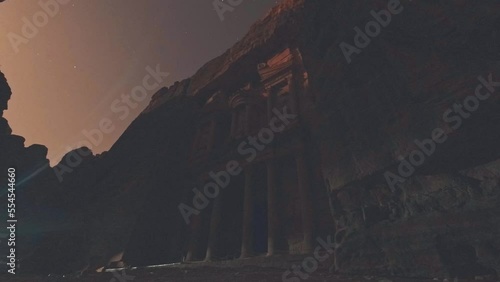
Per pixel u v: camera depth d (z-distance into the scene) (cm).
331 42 2009
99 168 4028
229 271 1541
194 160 3619
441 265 1096
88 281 1307
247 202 2758
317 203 2414
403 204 1395
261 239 3266
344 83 1822
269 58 3775
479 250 1053
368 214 1481
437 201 1268
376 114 1580
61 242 2955
